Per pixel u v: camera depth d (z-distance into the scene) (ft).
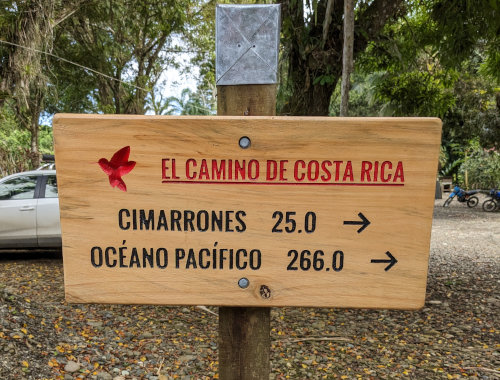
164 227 4.13
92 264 4.18
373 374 11.44
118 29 35.70
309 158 4.02
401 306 4.16
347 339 13.79
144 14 34.37
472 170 68.23
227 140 4.01
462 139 74.79
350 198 4.06
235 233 4.12
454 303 17.26
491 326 14.87
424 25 23.50
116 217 4.13
